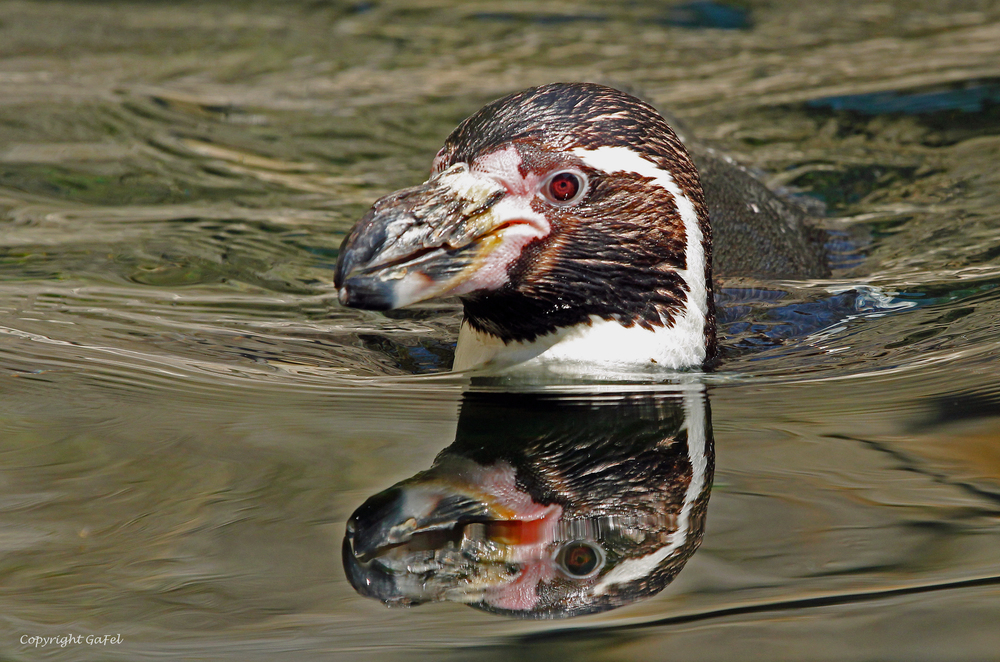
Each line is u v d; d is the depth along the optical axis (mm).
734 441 6953
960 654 4598
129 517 5902
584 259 7961
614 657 4684
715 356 8883
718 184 11828
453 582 5316
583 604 5109
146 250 11602
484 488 6262
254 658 4727
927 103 15727
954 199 13039
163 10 20625
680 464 6605
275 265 11531
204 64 17953
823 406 7570
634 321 8266
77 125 15180
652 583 5277
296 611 5070
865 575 5254
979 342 8672
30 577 5316
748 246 10883
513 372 8359
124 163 14086
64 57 18031
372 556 5504
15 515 5910
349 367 8812
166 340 9164
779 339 9273
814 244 11836
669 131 8383
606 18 20203
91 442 6883
